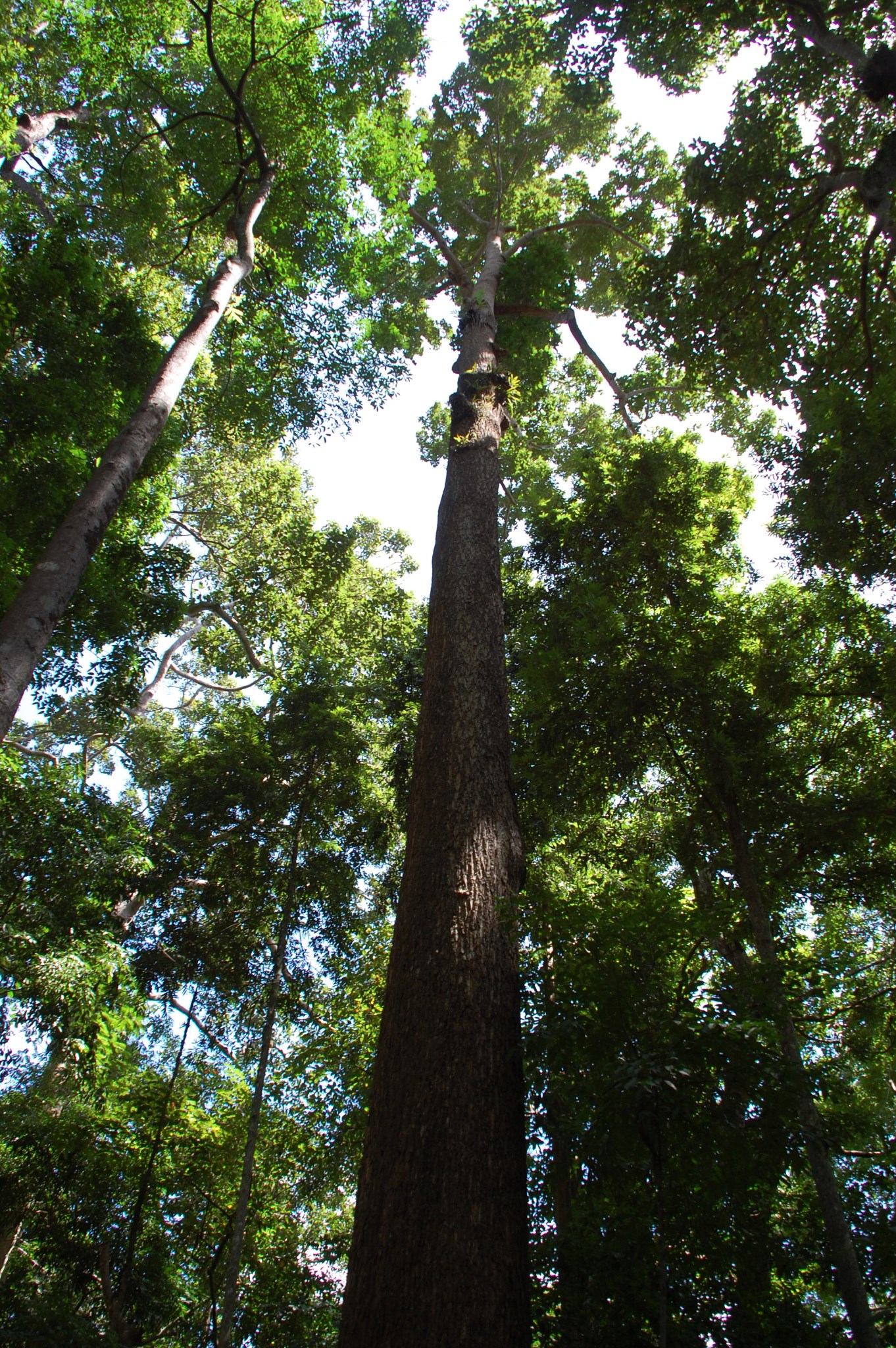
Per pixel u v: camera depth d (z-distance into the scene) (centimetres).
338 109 1164
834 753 680
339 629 1562
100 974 731
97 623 903
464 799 471
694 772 687
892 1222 469
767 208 798
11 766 774
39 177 1323
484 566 655
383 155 1170
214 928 936
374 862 1039
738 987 385
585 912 395
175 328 1375
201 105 1191
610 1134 346
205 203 1272
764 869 638
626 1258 394
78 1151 710
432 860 443
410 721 1095
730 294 844
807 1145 358
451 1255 288
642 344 902
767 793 633
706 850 705
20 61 1251
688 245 826
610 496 798
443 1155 319
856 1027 650
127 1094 770
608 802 827
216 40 1159
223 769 980
